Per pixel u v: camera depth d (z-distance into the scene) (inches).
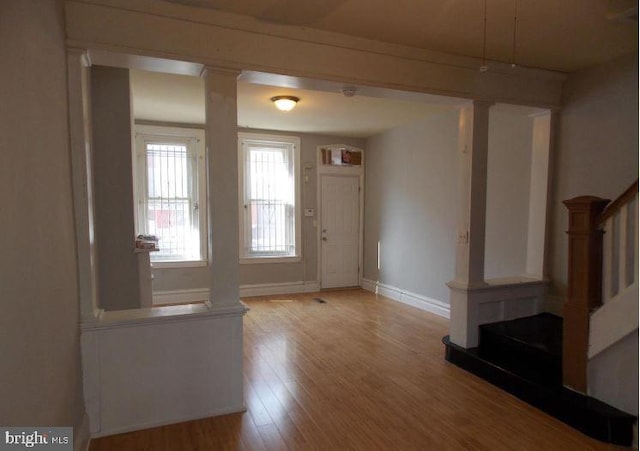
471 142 136.3
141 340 97.6
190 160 229.5
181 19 97.7
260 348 154.7
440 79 128.8
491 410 107.8
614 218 97.4
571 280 104.5
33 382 54.3
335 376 129.3
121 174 121.3
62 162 79.1
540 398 107.8
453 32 113.4
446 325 185.9
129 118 121.6
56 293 69.1
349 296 248.8
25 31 56.1
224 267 105.0
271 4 97.8
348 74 116.2
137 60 97.7
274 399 113.7
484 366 126.5
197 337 102.3
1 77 45.8
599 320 97.8
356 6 99.0
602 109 134.0
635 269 92.0
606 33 113.0
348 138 267.0
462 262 140.6
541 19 105.3
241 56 103.9
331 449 90.3
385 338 167.2
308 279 262.2
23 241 51.6
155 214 223.9
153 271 222.8
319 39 111.9
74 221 89.8
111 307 121.9
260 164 247.8
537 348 117.2
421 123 215.5
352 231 273.0
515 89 140.3
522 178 159.3
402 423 101.2
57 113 76.2
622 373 94.7
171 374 100.5
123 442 92.7
